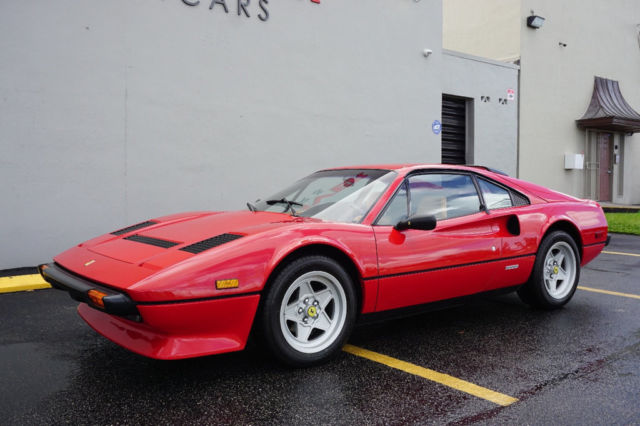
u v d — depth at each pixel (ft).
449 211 10.95
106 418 6.91
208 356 9.46
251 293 7.97
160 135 20.70
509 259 11.61
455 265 10.52
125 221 19.97
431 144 31.22
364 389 7.93
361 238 9.24
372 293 9.36
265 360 9.22
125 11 19.66
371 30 27.84
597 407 7.30
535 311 13.04
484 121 36.91
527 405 7.37
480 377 8.46
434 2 30.96
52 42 18.10
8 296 14.35
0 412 7.08
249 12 23.02
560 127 42.60
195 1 21.40
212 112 22.09
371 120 28.04
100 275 8.04
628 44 49.26
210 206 22.17
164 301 7.35
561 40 42.29
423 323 11.93
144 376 8.45
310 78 25.31
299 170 25.05
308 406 7.31
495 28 40.70
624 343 10.29
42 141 18.02
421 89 30.50
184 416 6.98
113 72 19.47
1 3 17.07
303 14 24.91
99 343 10.24
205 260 7.77
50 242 18.31
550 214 12.73
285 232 8.53
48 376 8.45
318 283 9.09
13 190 17.53
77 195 18.83
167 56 20.77
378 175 10.99
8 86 17.29
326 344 8.95
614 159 48.32
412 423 6.81
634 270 19.15
